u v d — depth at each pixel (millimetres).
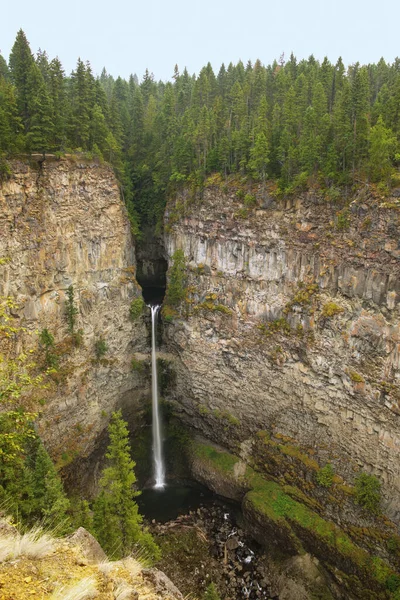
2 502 30422
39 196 49312
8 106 48000
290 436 55594
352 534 47031
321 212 50875
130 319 64312
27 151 48875
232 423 60875
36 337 49500
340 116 50094
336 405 50438
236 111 73438
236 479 57531
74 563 13758
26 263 47781
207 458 61312
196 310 63438
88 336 56781
